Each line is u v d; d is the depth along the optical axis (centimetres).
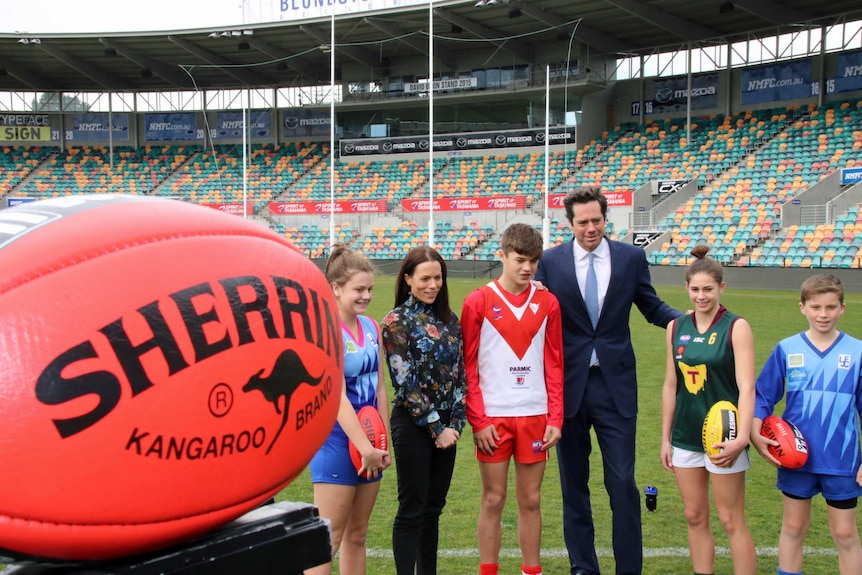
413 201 3259
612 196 2888
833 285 361
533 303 372
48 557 145
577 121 3303
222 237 163
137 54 3516
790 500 365
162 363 142
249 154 3850
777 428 363
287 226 3422
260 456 157
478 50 3425
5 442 129
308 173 3700
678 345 375
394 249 3155
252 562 165
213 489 151
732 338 358
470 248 3050
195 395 145
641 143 3200
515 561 411
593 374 394
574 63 3272
